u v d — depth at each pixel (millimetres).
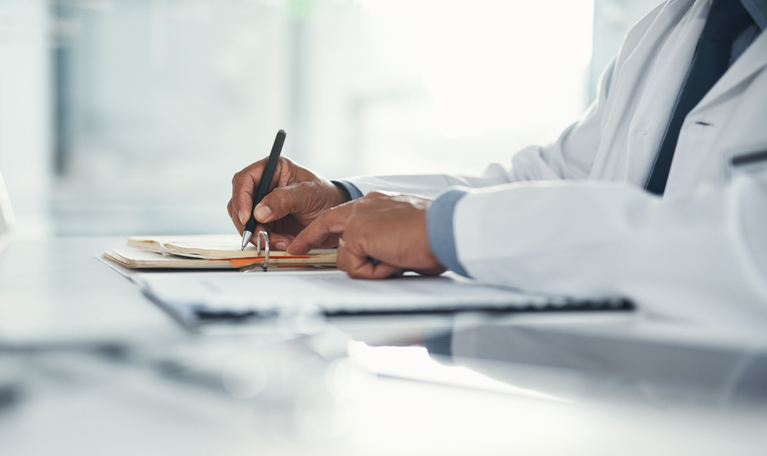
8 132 3621
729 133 648
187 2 3871
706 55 772
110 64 3779
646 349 258
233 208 747
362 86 4203
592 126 1020
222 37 3961
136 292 405
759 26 698
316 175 805
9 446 153
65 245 814
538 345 263
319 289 404
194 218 3982
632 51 993
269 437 165
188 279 450
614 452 164
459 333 283
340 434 169
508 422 179
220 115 4020
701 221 319
